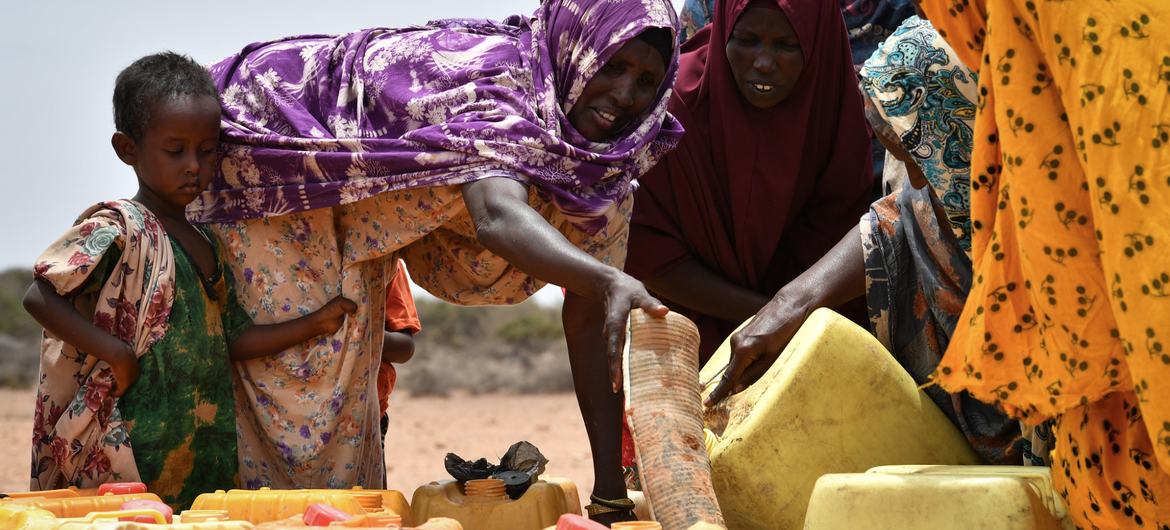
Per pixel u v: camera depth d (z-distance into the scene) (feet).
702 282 18.74
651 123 14.32
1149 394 8.97
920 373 15.10
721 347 15.66
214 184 14.55
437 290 15.66
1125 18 8.95
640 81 14.12
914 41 14.06
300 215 14.33
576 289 11.87
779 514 12.97
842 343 13.42
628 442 15.69
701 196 18.80
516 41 14.38
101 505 11.21
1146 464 9.84
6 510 10.22
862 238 15.17
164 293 13.60
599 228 13.84
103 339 13.16
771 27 17.93
